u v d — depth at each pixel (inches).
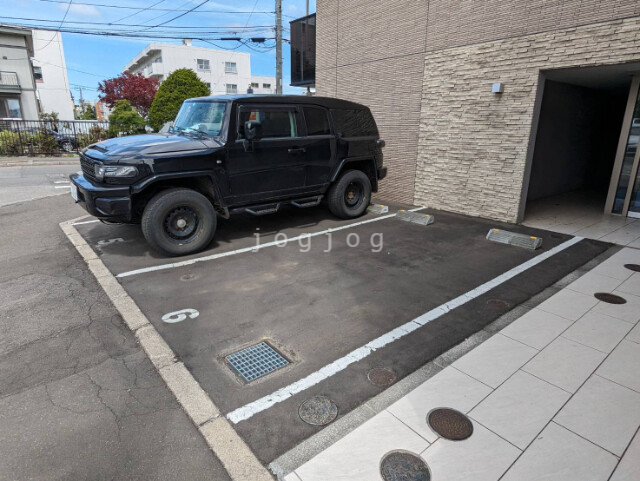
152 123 775.1
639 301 143.7
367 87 328.5
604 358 109.0
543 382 99.1
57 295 148.5
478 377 101.4
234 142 194.5
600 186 408.5
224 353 112.3
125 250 197.9
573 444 79.9
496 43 236.1
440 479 72.1
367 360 109.2
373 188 274.2
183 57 1758.1
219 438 82.3
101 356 111.2
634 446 79.4
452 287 156.5
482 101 249.0
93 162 174.7
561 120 321.4
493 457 76.9
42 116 1028.5
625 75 244.5
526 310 137.6
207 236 192.9
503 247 205.0
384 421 86.6
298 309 138.2
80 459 77.1
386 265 180.1
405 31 287.9
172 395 95.7
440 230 236.1
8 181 426.3
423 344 117.0
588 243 209.8
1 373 103.2
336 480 72.1
